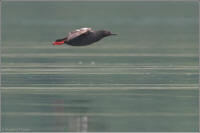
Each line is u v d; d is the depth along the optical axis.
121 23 84.44
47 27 74.12
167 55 40.66
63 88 26.80
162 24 81.50
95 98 24.61
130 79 29.25
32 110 22.66
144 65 34.97
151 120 21.23
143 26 76.94
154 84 27.88
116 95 25.25
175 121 21.12
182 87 27.06
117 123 20.84
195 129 20.12
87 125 20.59
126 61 37.12
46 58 39.16
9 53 42.25
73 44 22.36
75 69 33.12
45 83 28.08
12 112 22.38
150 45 49.12
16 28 72.62
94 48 47.41
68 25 78.19
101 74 30.98
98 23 83.62
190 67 34.03
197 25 78.56
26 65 35.03
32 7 116.12
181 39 55.38
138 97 24.84
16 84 27.80
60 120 21.25
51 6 119.38
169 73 31.36
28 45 49.34
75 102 23.92
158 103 23.75
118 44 50.94
